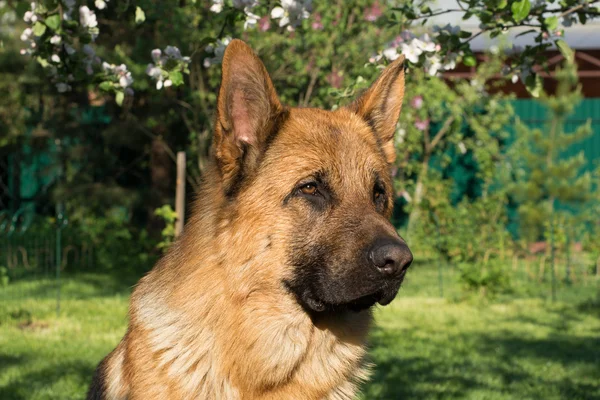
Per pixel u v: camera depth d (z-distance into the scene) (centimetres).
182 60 518
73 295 1313
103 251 1683
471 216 1752
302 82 1631
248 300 360
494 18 506
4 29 1516
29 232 1606
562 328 1168
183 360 357
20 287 1366
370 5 1634
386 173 399
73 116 1742
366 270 345
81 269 1619
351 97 541
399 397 767
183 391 357
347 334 386
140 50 1384
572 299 1412
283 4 496
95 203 1681
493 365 928
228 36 523
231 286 358
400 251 337
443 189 1836
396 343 1027
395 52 516
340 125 390
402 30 550
